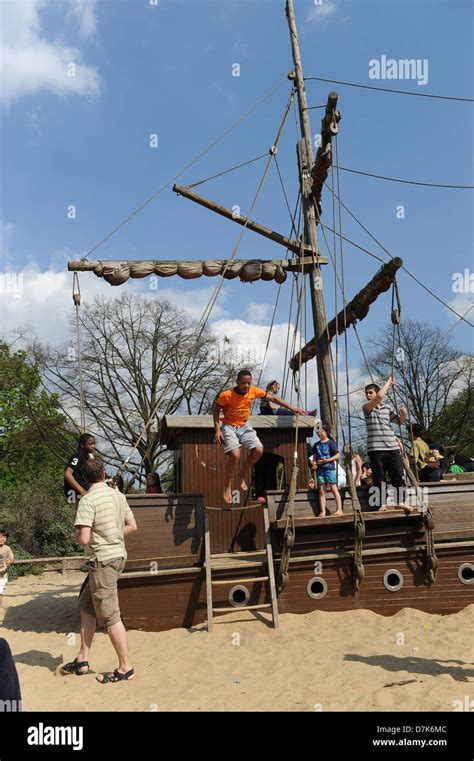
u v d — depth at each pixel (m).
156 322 27.47
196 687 5.83
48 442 26.83
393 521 8.75
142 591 8.25
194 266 11.10
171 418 9.64
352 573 8.54
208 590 8.09
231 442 8.57
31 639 8.59
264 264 11.41
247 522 9.62
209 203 11.34
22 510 22.22
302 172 12.10
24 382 27.25
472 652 6.59
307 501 8.77
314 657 6.59
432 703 5.11
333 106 10.33
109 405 26.47
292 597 8.44
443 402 30.61
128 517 6.62
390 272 10.18
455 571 8.66
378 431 9.01
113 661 6.89
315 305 11.73
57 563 19.98
